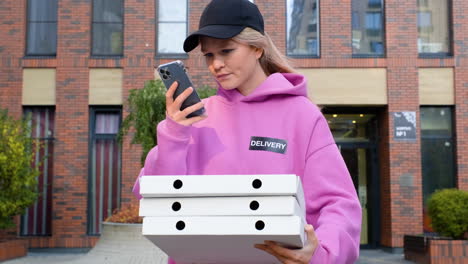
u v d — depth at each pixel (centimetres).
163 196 131
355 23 1527
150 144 1036
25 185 1278
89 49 1495
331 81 1487
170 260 175
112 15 1533
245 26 172
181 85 167
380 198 1530
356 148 1558
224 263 154
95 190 1494
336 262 152
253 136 180
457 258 1117
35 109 1510
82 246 1445
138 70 1486
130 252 705
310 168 176
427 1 1535
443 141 1509
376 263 1205
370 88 1484
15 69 1485
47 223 1492
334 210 166
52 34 1527
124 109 1463
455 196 1150
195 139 183
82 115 1477
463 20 1502
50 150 1505
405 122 1467
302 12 1522
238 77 176
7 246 1241
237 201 128
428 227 1468
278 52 201
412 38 1493
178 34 1523
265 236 126
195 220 127
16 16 1498
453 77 1494
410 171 1450
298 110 182
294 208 126
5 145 1249
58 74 1484
